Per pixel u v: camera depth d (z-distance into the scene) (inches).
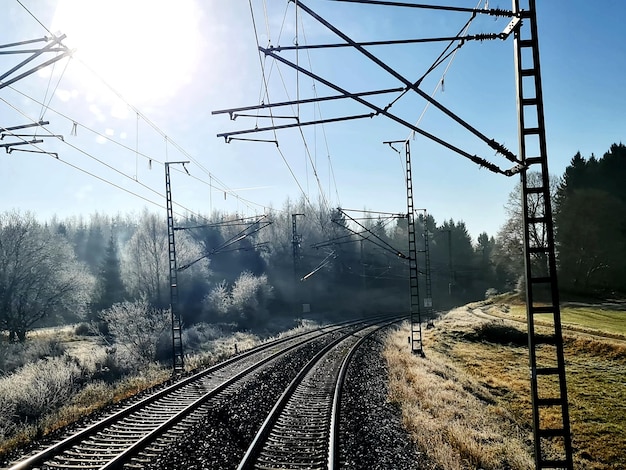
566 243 2824.8
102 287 2407.7
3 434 525.0
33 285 1860.2
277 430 494.9
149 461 399.9
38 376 754.2
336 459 402.0
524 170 350.0
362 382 750.5
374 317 2583.7
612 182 2822.3
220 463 398.0
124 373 1012.5
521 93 348.5
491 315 2185.0
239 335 1760.6
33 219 1891.0
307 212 3341.5
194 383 776.3
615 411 848.3
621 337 1406.3
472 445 487.2
